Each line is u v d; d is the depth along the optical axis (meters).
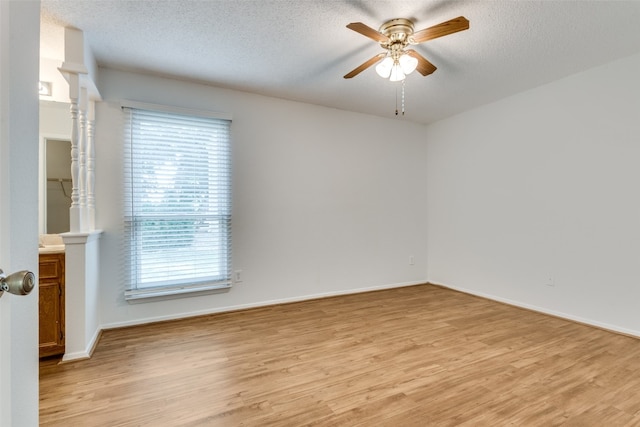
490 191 3.89
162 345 2.54
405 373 2.09
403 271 4.58
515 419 1.63
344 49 2.60
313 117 3.90
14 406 0.77
